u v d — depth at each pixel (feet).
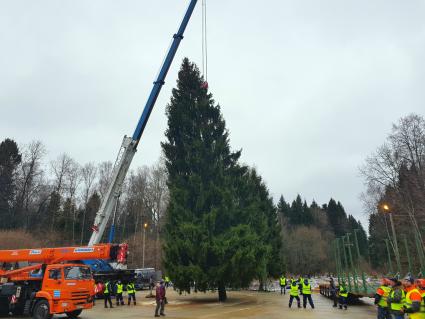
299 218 375.66
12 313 63.05
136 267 200.13
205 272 86.22
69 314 63.82
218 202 94.58
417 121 141.38
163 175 222.28
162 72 102.42
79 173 241.55
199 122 104.53
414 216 137.90
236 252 83.92
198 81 109.29
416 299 31.35
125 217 243.81
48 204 234.58
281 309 73.67
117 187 93.40
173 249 88.02
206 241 86.69
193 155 99.19
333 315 63.31
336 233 406.82
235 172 104.83
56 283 57.98
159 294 65.00
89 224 236.84
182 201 94.12
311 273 289.94
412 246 144.97
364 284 80.18
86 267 62.69
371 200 170.40
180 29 106.63
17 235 162.30
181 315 65.67
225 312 69.10
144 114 98.78
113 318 62.64
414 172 139.33
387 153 146.30
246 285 90.07
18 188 222.07
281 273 141.69
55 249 66.39
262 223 128.88
